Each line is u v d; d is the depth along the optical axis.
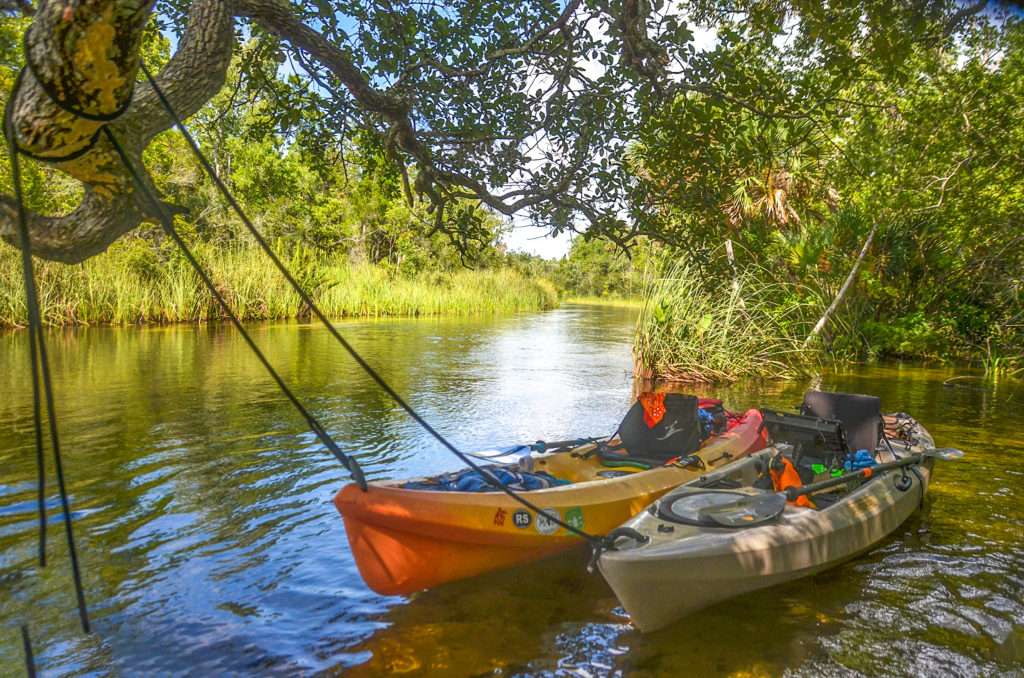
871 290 19.42
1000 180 11.66
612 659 3.95
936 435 9.59
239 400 10.77
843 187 11.05
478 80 5.27
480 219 5.44
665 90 4.47
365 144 6.24
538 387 12.92
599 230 4.99
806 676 3.80
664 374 14.03
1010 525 6.11
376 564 4.54
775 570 4.65
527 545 5.01
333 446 4.42
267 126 5.79
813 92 4.50
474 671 3.80
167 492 6.52
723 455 6.31
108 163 2.47
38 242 2.62
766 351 14.83
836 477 5.82
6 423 8.99
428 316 34.06
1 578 4.71
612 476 6.13
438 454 8.05
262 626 4.23
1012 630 4.32
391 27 5.06
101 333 19.73
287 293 27.23
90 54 2.02
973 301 19.72
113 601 4.45
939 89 8.68
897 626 4.36
